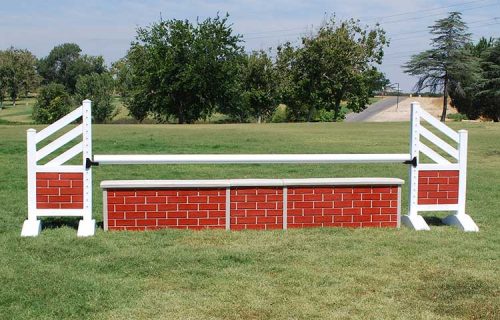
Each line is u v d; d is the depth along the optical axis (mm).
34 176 7438
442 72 66062
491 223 8367
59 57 128125
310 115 61656
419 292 5309
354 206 7844
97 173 13414
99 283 5426
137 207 7496
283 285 5441
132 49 56281
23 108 89000
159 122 58812
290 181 7668
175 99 55375
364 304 4977
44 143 20000
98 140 21938
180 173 13516
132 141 21797
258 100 61344
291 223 7723
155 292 5227
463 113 71312
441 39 65938
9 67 97000
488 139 24297
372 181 7828
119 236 7184
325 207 7789
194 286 5398
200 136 24797
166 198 7535
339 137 25359
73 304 4879
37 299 4984
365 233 7512
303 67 59719
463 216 8141
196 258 6254
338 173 13594
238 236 7270
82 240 6980
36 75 103938
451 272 5902
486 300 5098
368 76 60969
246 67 61031
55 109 64000
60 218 8398
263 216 7668
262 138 24219
